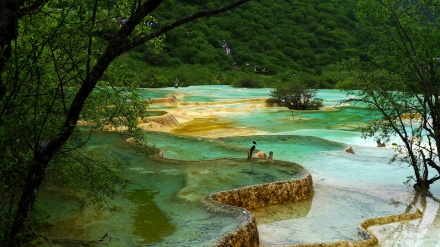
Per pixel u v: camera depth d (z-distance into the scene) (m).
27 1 5.41
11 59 4.93
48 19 5.50
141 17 5.05
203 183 10.08
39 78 5.21
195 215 8.05
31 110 5.60
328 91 40.69
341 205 10.31
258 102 30.88
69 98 6.07
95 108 6.25
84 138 13.72
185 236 7.02
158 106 26.58
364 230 8.81
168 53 54.56
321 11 74.38
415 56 11.37
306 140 16.62
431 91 11.51
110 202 8.48
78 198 8.30
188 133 19.59
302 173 11.08
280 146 15.91
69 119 5.08
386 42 12.05
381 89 11.84
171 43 56.97
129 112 6.18
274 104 29.78
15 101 5.03
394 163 14.07
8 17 4.73
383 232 9.06
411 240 8.69
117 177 6.48
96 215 7.73
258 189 9.95
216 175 10.73
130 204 8.62
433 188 11.96
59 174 6.64
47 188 8.50
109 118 6.14
